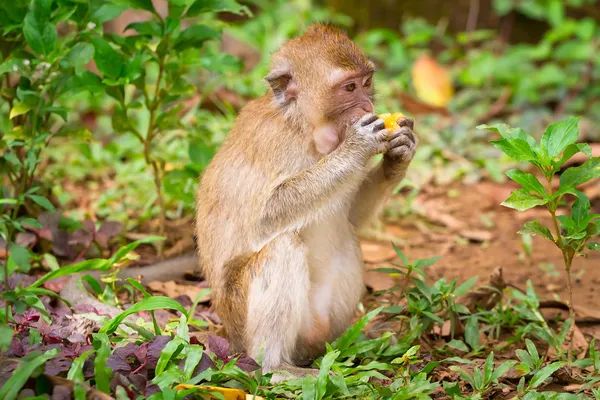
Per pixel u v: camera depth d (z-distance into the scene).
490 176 18.16
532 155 9.11
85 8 11.90
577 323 11.54
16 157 11.89
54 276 10.33
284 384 8.97
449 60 24.20
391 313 11.09
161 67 12.41
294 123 10.41
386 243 14.95
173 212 15.34
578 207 9.33
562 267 13.99
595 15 24.42
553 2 23.03
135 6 11.96
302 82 10.38
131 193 15.88
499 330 11.01
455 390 8.84
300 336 10.27
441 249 14.82
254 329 9.78
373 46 22.89
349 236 10.77
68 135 12.41
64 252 12.67
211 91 19.03
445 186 17.77
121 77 11.96
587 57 21.97
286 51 10.60
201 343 10.02
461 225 15.89
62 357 8.54
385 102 20.22
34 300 10.05
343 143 10.16
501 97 21.56
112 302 11.20
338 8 24.23
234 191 10.38
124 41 12.47
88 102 19.94
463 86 23.05
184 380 8.44
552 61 23.83
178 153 16.31
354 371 9.16
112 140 18.92
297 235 10.00
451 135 19.44
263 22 22.95
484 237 15.24
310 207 10.05
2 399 7.54
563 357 9.98
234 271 10.25
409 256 14.40
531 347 9.64
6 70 11.36
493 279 11.51
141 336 9.70
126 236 14.05
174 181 14.99
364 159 10.12
